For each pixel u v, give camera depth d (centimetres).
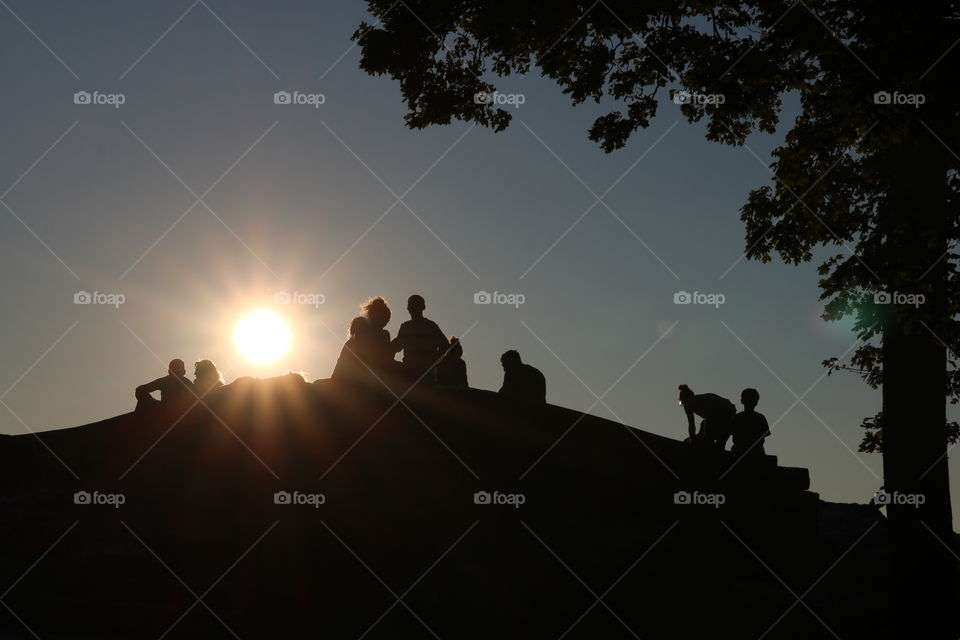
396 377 1432
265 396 1432
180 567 1295
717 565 1384
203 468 1413
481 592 1248
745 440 1483
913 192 1346
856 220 1463
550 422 1429
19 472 1497
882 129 1328
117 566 1286
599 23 1440
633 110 1555
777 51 1428
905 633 1352
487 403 1412
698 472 1445
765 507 1459
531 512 1378
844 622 1341
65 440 1498
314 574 1294
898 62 1297
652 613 1275
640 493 1429
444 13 1509
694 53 1461
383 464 1377
